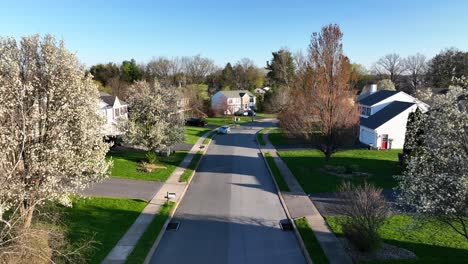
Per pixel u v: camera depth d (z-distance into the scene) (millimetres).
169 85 50906
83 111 14016
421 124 12594
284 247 15266
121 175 25734
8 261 9445
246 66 125438
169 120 30109
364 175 26938
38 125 13398
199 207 20328
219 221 18188
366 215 14219
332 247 14758
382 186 23781
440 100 11586
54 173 13289
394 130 40062
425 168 10961
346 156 35562
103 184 23391
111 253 13898
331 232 16328
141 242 14961
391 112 41844
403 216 17969
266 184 25406
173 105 30531
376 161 32688
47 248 10727
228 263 13789
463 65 76250
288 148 41000
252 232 16812
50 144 13359
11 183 12117
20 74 13734
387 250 14375
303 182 25078
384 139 40219
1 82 12703
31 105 13484
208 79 123500
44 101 13859
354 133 29984
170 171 28000
